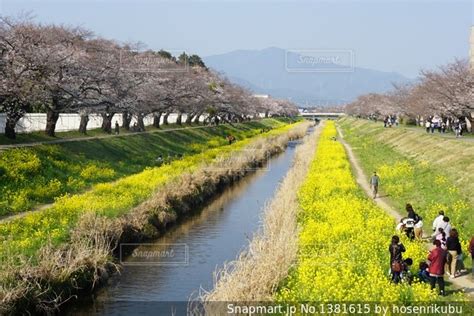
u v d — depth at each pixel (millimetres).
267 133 79000
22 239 17188
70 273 15500
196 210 28484
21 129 37750
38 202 23594
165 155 44531
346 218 19016
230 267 18453
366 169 38969
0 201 22172
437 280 12945
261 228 23797
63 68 34344
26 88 29172
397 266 13273
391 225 18891
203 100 63969
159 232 23094
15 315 13164
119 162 36406
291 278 13164
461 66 47688
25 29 30453
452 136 43688
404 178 30719
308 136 76312
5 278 13617
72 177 28969
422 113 52781
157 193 25656
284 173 43219
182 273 18062
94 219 19359
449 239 14500
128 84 43000
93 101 38125
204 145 55312
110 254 18656
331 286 12086
